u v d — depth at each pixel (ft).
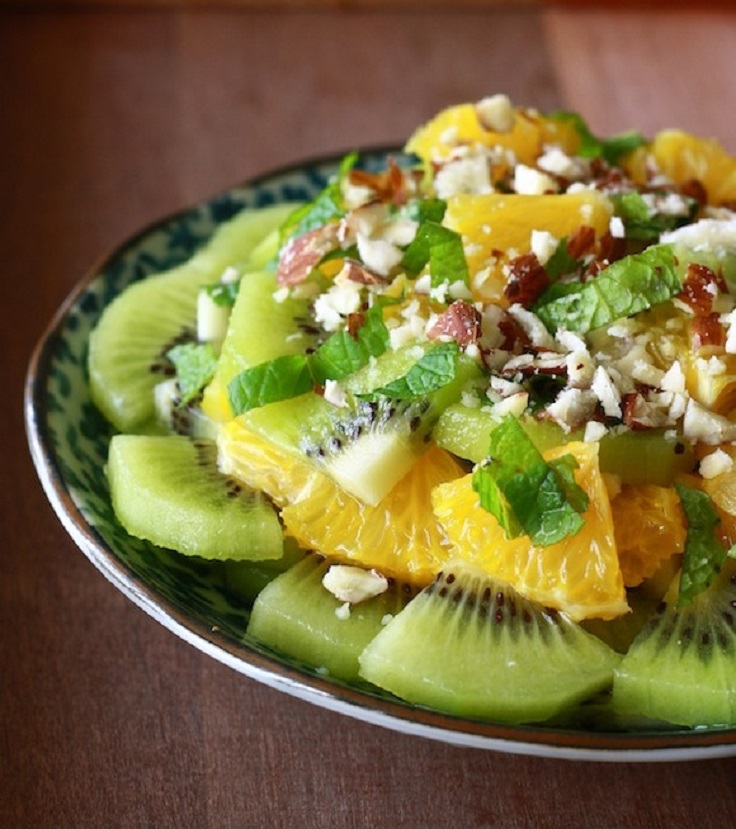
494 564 1.00
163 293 1.30
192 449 1.16
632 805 1.04
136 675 1.13
